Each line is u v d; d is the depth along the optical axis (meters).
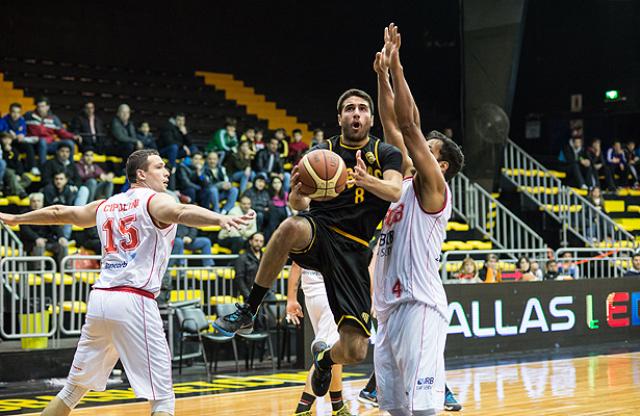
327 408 8.09
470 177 18.39
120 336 5.23
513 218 16.75
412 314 4.93
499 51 17.64
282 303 12.18
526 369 11.32
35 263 12.03
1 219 5.51
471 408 8.11
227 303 11.90
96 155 16.03
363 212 5.17
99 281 5.35
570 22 24.55
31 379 10.62
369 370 11.35
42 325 11.00
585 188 20.62
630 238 17.45
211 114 21.44
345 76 25.55
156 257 5.32
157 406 5.26
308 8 25.27
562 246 17.66
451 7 25.42
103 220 5.39
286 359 12.96
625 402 8.44
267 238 15.05
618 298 15.06
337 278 5.14
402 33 25.97
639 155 23.20
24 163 15.00
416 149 4.77
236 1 24.20
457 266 14.41
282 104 23.28
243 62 24.16
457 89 25.91
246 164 16.33
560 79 24.86
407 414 4.99
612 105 23.92
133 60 22.52
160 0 23.02
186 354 11.82
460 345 12.82
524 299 13.66
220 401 8.68
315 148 5.25
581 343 14.44
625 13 23.52
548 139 25.19
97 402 8.76
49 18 21.31
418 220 4.96
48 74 20.25
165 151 16.06
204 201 15.05
